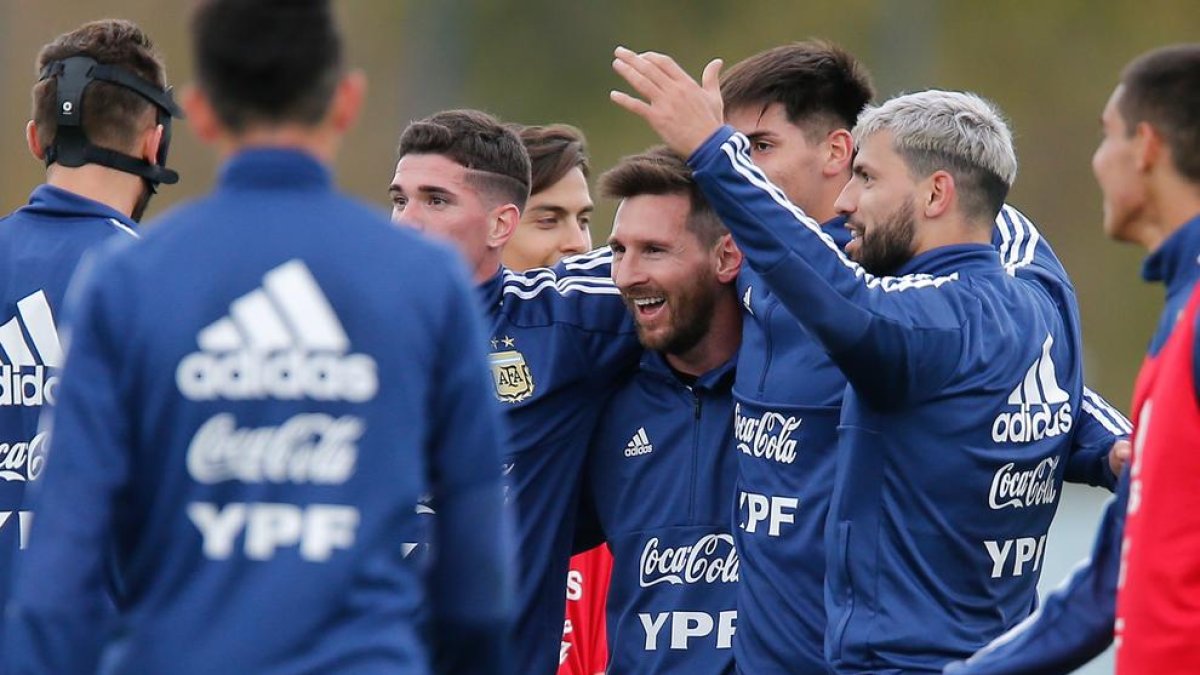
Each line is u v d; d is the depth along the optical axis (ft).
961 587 48.73
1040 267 53.52
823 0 327.88
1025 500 49.47
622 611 57.82
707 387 55.93
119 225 51.26
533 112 337.93
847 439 48.83
